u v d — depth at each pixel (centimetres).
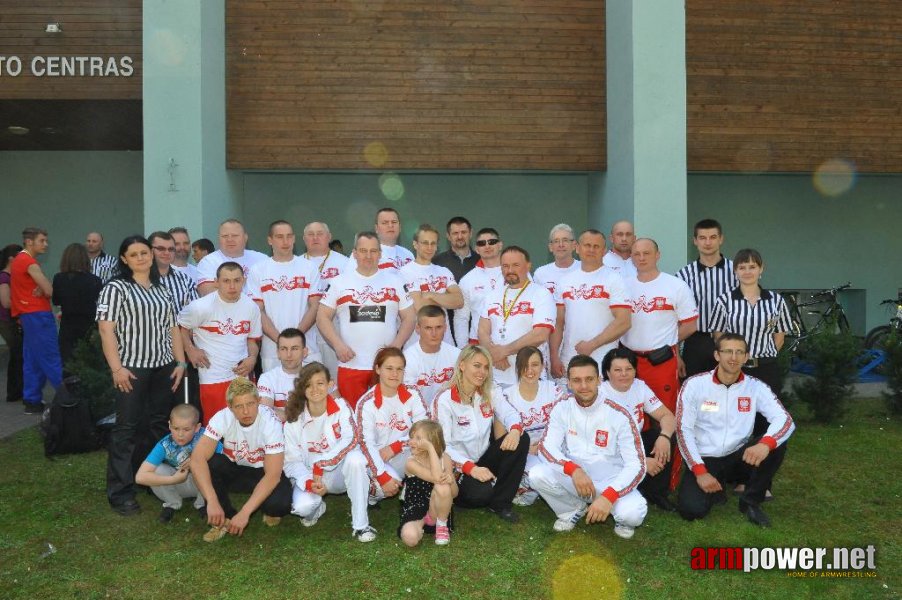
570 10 1052
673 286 552
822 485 550
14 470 590
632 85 934
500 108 1046
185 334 542
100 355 673
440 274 607
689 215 1305
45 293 775
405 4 1031
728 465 501
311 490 455
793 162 1088
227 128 1020
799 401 812
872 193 1334
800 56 1082
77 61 975
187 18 877
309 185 1253
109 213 1387
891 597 379
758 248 1316
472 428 488
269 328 577
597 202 1111
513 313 550
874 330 1066
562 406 482
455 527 469
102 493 536
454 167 1043
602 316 557
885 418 764
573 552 431
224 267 528
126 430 498
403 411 486
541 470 459
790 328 529
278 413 525
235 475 474
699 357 564
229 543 445
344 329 551
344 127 1030
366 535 445
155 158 880
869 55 1096
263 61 1021
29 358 797
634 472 452
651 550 435
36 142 1305
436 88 1038
